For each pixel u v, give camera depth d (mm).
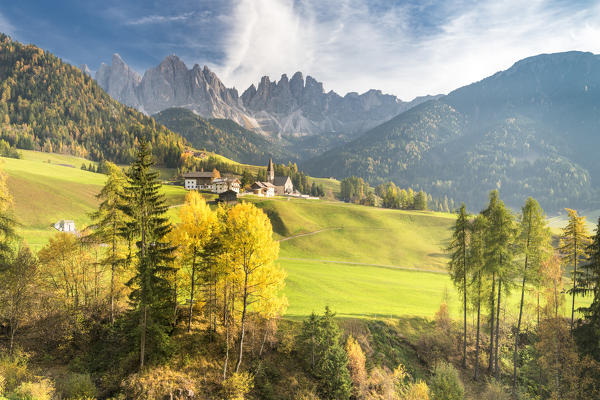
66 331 29219
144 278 25188
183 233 28078
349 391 30172
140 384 24859
